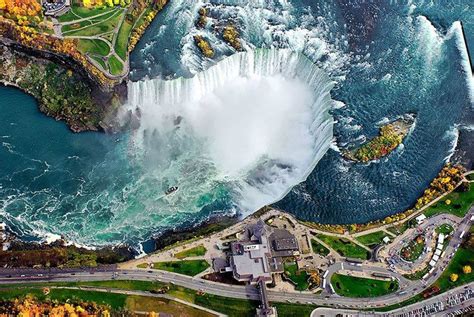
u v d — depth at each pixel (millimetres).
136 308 192125
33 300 190375
